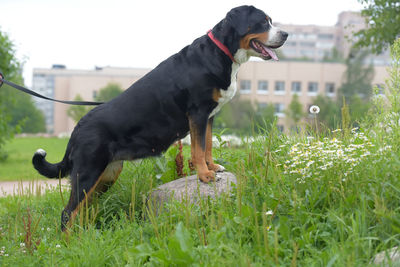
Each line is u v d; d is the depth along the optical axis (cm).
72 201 387
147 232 324
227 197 335
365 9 1020
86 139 394
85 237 312
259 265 234
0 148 1258
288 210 308
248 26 397
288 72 3562
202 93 404
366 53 2762
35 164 409
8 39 1140
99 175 396
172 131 421
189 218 310
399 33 984
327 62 3406
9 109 1211
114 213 416
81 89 4869
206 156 434
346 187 302
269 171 375
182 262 247
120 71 4831
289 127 489
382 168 301
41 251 309
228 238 276
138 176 468
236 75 421
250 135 494
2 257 305
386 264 226
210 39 409
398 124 345
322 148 342
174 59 422
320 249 266
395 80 350
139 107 409
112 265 283
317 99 3153
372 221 274
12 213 454
